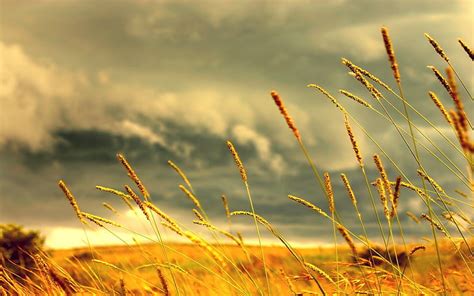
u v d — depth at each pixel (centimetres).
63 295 120
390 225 111
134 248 119
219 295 119
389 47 113
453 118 82
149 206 111
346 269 117
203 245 101
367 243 112
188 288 119
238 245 116
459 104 81
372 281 114
